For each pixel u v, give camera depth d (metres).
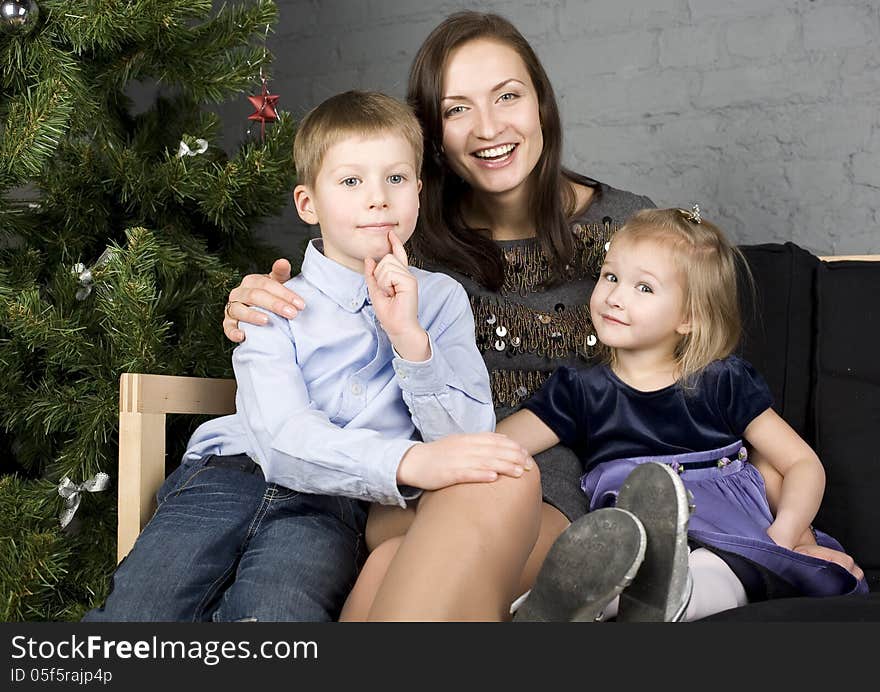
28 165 1.49
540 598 0.86
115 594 1.01
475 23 1.41
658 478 0.87
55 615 1.54
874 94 1.89
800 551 1.23
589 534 0.84
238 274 1.69
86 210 1.69
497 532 0.92
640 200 1.52
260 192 1.68
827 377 1.44
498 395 1.41
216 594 1.05
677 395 1.31
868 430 1.40
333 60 2.40
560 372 1.36
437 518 0.92
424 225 1.45
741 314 1.48
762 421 1.33
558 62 2.16
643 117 2.08
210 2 1.66
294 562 1.03
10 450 1.78
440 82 1.39
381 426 1.16
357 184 1.16
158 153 1.80
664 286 1.30
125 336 1.50
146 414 1.20
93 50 1.63
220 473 1.17
